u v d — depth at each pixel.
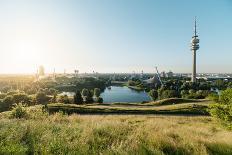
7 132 9.24
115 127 11.42
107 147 7.81
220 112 20.30
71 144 7.73
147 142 8.73
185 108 56.19
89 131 9.62
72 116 22.27
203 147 8.23
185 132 13.37
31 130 9.68
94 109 54.44
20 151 7.07
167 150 8.20
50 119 16.52
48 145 7.48
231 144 9.22
